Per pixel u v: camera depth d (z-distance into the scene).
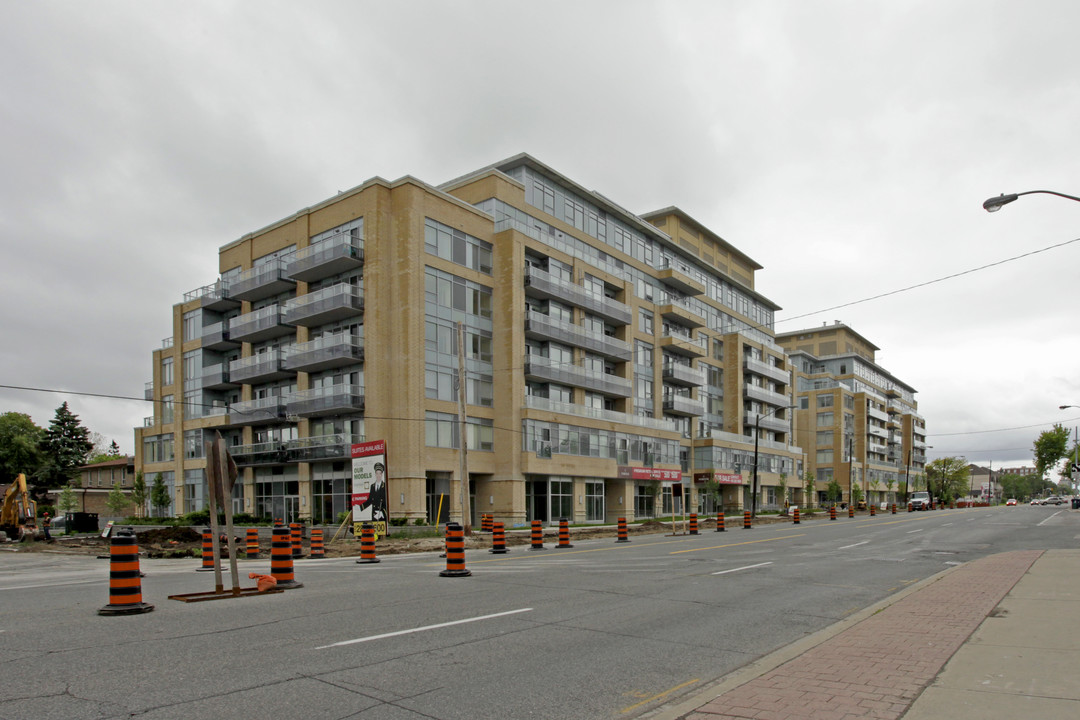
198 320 53.50
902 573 15.83
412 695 6.19
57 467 70.00
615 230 58.84
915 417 145.38
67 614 10.17
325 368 43.47
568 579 14.58
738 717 5.32
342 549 25.27
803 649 7.62
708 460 66.31
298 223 46.03
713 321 73.44
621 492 53.53
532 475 45.56
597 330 53.75
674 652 8.02
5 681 6.50
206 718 5.52
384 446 27.81
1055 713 5.19
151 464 57.50
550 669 7.18
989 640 7.83
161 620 9.62
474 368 43.94
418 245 41.06
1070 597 10.90
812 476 84.19
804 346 117.12
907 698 5.68
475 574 15.58
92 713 5.60
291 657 7.48
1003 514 56.94
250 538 23.55
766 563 18.06
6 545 29.02
